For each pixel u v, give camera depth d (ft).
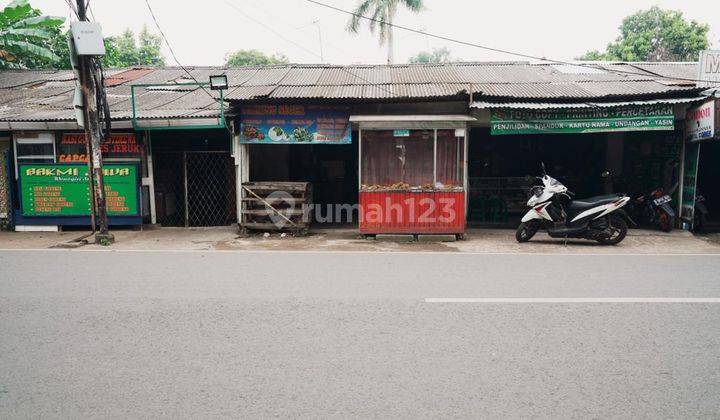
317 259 24.39
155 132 36.19
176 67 47.85
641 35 80.79
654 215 34.04
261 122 32.76
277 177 43.50
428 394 10.21
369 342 12.94
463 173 30.58
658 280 19.53
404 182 30.96
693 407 9.69
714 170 42.75
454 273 20.98
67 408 9.71
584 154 42.78
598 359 11.87
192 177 37.04
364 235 31.89
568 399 9.99
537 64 42.83
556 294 17.40
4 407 9.74
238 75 43.06
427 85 35.01
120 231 34.50
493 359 11.88
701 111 30.76
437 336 13.35
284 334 13.52
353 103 31.99
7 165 34.58
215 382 10.76
